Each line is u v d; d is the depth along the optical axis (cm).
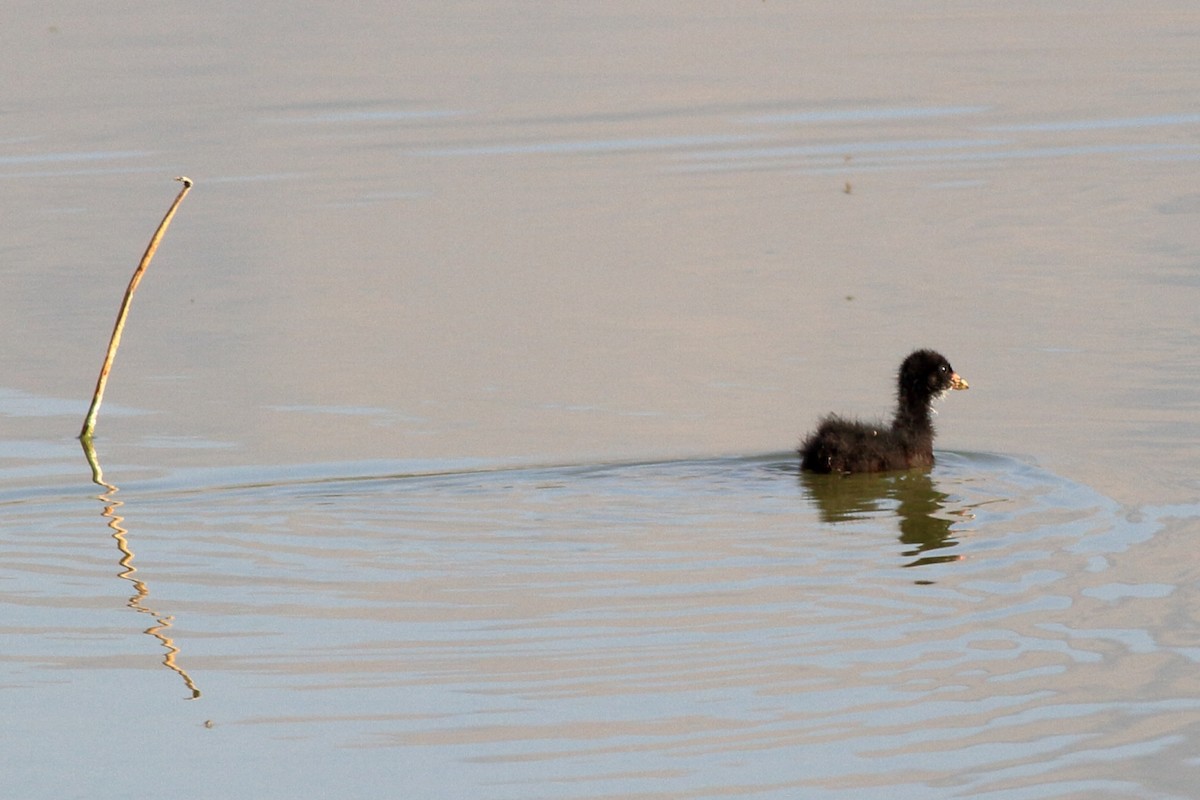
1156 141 3225
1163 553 1425
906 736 1138
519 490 1655
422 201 2931
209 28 4441
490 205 2902
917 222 2741
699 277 2484
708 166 3134
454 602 1364
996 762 1106
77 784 1116
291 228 2786
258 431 1888
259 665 1273
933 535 1485
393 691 1221
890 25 4412
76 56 4091
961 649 1258
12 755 1154
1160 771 1091
